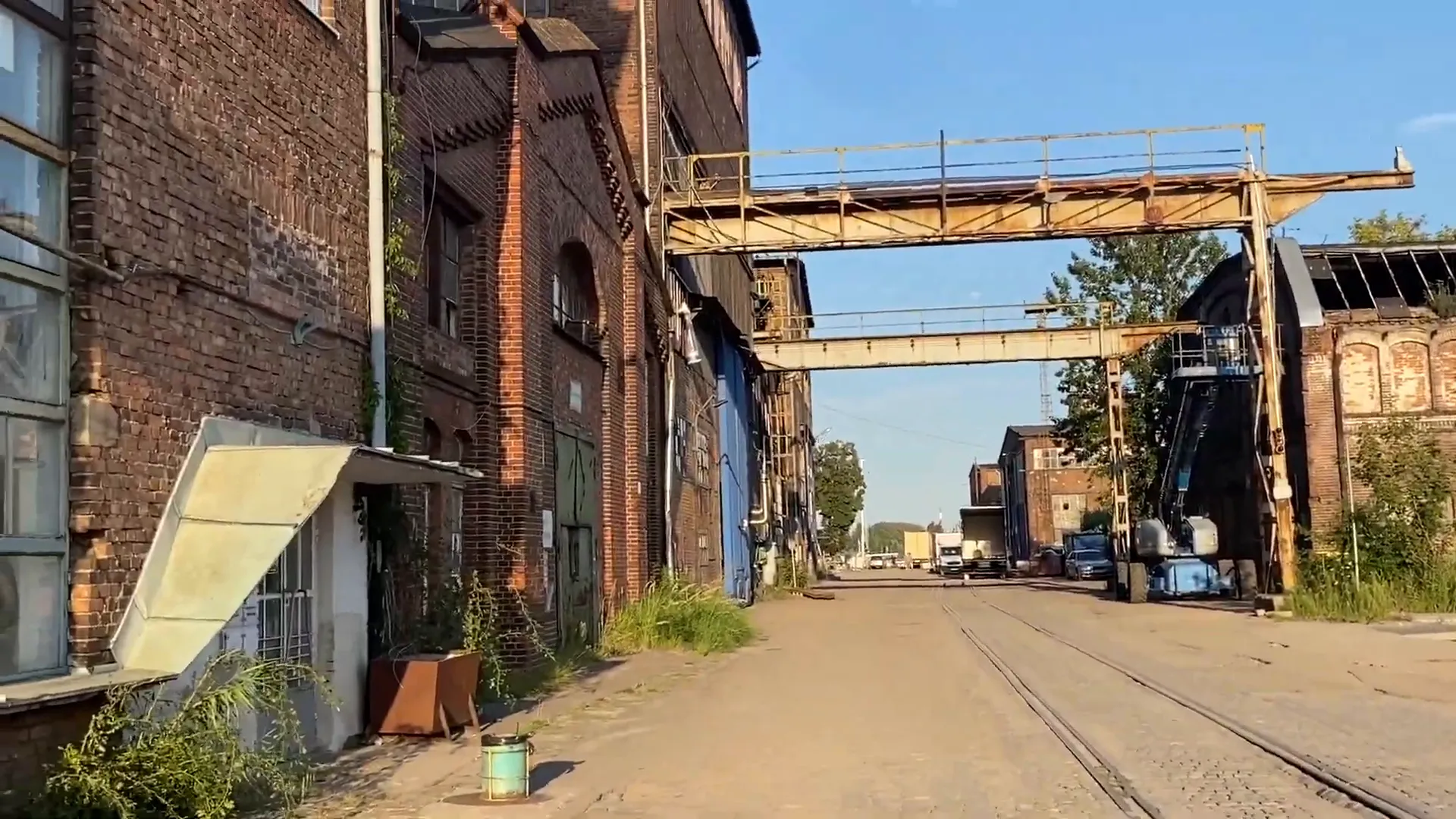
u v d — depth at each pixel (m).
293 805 8.57
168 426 8.45
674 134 32.50
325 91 11.12
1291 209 29.98
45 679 7.26
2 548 7.02
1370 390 35.62
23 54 7.39
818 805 8.84
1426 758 10.15
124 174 8.02
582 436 20.47
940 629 27.48
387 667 11.45
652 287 26.56
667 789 9.46
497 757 8.94
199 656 8.20
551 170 18.58
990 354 43.75
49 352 7.53
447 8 19.44
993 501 131.50
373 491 11.90
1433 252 40.91
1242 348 41.41
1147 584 41.31
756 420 48.03
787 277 62.28
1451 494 34.06
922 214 29.66
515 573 16.33
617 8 28.48
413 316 13.43
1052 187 29.27
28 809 6.86
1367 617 27.78
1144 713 13.34
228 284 9.28
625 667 19.02
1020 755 10.75
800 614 34.62
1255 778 9.44
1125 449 47.56
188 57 8.86
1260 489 32.62
